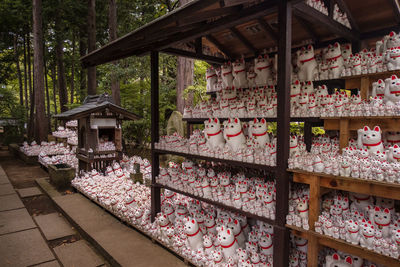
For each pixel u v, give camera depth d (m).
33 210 5.17
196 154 3.03
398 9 2.68
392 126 2.04
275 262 2.28
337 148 2.54
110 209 4.45
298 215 2.28
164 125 9.75
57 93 23.92
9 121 14.88
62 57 14.88
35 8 11.09
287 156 2.20
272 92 2.86
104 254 3.29
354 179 1.84
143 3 10.30
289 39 2.10
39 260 3.27
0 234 4.00
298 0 2.02
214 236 3.00
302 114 2.48
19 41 16.80
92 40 10.47
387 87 2.10
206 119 3.31
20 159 10.80
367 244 1.82
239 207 2.61
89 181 5.54
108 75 8.70
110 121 6.22
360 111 2.15
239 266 2.49
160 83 9.91
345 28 2.83
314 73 2.81
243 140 2.79
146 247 3.31
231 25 2.56
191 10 2.10
